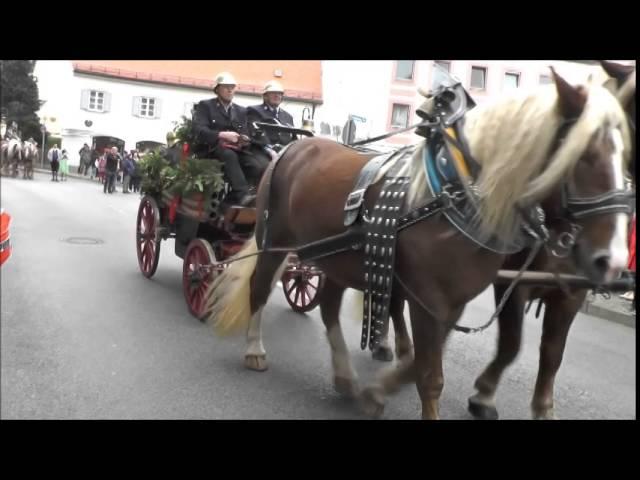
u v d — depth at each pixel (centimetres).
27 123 4191
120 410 370
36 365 431
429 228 292
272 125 559
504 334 367
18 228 1070
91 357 453
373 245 314
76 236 1031
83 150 3278
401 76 3475
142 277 734
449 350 536
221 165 570
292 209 409
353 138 924
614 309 741
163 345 492
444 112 307
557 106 247
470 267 284
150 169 686
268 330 563
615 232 235
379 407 371
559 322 358
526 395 434
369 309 319
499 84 3331
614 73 296
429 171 296
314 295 603
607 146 238
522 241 282
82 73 3731
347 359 420
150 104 3862
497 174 263
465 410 399
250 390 413
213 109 604
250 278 464
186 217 611
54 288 650
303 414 379
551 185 245
